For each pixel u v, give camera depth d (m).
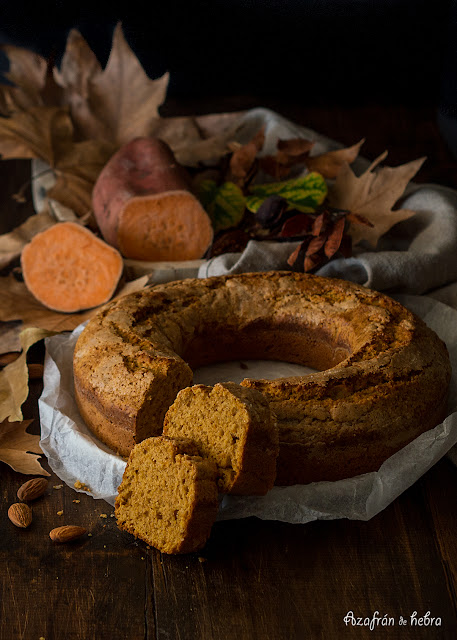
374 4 1.53
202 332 0.85
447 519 0.72
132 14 1.51
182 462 0.66
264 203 0.97
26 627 0.63
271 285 0.87
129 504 0.70
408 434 0.73
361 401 0.72
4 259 1.02
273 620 0.64
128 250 1.02
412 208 1.02
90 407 0.77
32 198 1.25
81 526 0.71
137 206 1.00
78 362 0.78
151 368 0.74
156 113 1.19
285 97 1.58
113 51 1.17
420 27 1.53
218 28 1.54
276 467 0.71
